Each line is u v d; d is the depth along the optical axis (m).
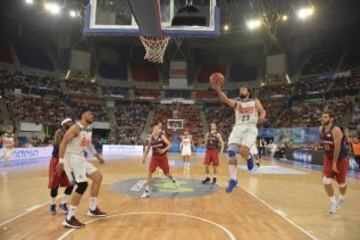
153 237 4.13
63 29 33.38
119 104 36.28
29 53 33.44
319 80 31.05
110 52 38.81
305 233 4.46
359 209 6.12
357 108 25.08
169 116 34.53
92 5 9.03
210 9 8.80
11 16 30.36
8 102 27.41
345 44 31.44
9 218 5.00
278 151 22.14
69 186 5.38
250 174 11.91
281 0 26.72
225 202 6.58
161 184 8.95
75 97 33.88
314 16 28.33
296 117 28.55
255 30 33.09
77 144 4.78
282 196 7.42
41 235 4.15
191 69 38.91
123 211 5.59
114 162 16.73
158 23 7.67
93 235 4.18
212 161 9.26
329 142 5.68
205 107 36.81
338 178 5.82
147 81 38.50
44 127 27.98
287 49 34.53
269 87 34.50
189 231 4.44
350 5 26.44
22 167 13.03
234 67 39.56
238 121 4.63
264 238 4.19
